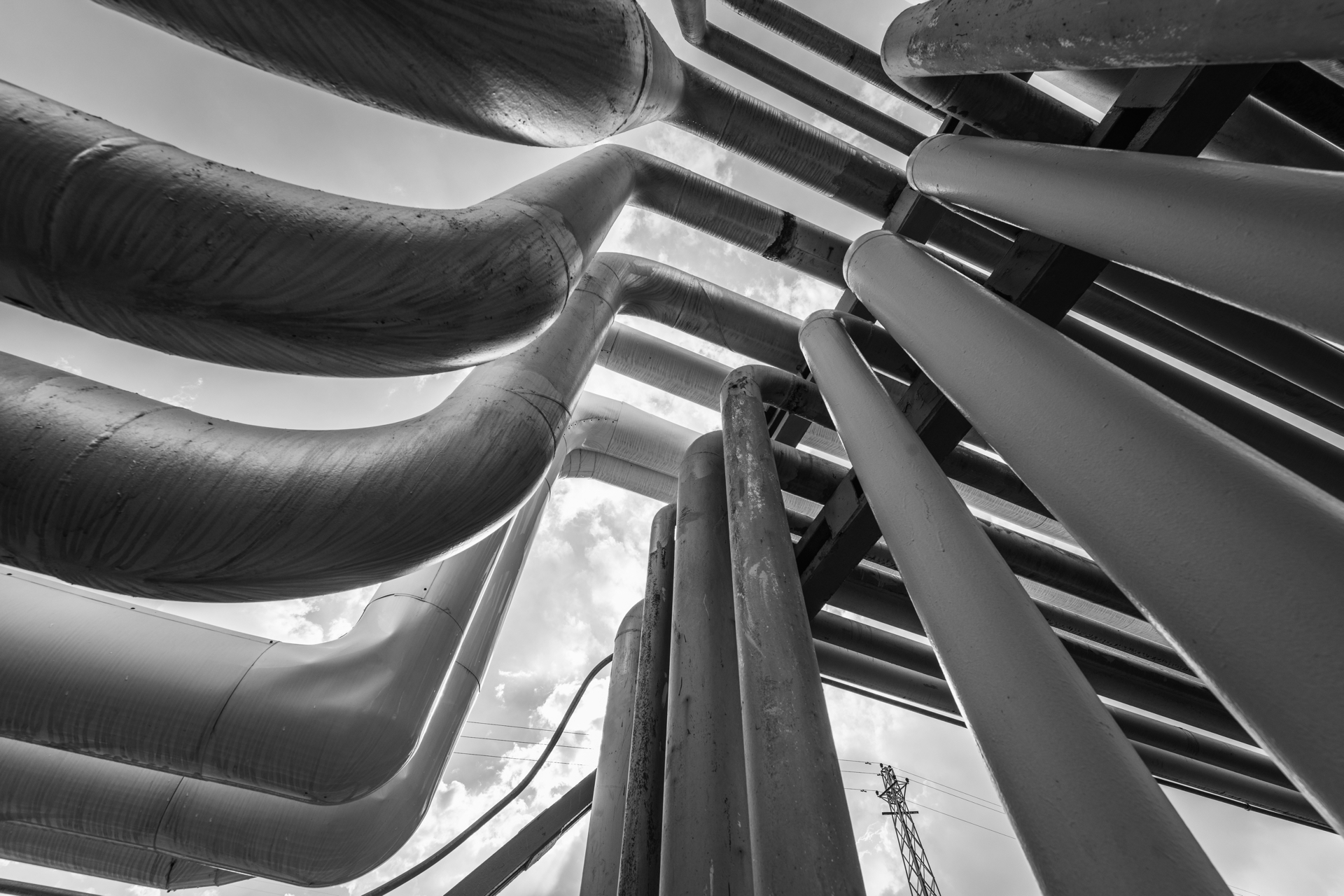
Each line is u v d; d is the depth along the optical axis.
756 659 2.64
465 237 2.38
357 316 2.19
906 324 2.87
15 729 3.18
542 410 3.08
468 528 2.72
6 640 3.18
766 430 3.76
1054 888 1.45
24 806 4.04
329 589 2.60
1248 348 3.67
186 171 2.00
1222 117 2.41
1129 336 4.27
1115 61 2.06
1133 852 1.38
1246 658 1.25
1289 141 3.60
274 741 3.39
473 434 2.80
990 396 2.14
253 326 2.12
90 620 3.39
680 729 3.13
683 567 3.75
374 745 3.57
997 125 3.33
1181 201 1.90
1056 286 2.81
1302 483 1.35
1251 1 1.55
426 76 2.19
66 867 5.12
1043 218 2.53
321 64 2.09
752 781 2.33
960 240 4.36
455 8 2.05
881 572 4.74
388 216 2.28
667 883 2.74
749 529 3.16
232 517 2.31
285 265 2.07
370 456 2.58
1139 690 5.11
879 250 3.38
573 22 2.34
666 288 4.90
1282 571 1.24
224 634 3.68
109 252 1.91
